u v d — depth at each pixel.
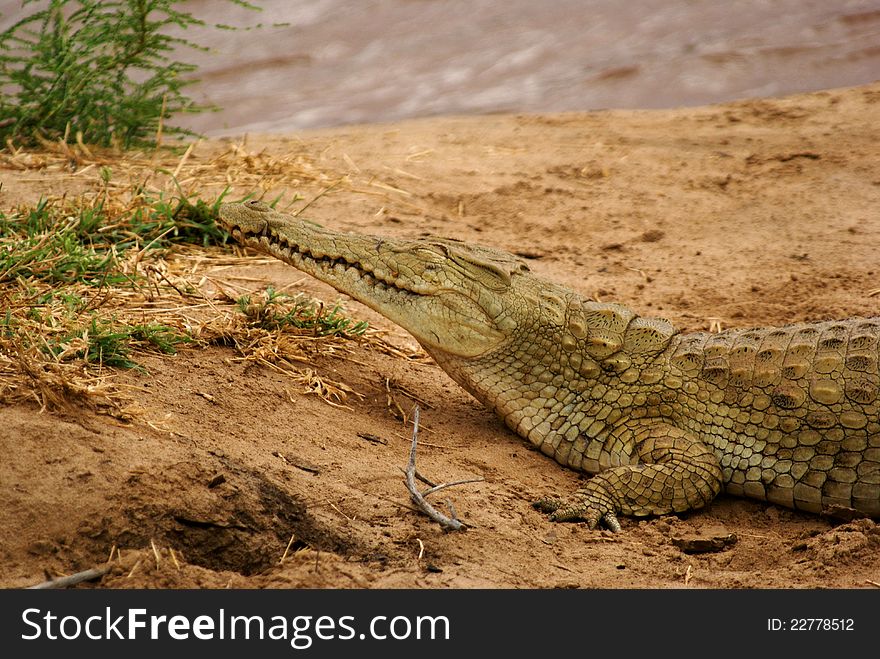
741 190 33.84
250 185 31.72
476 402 21.30
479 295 19.30
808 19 58.19
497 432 19.95
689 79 49.62
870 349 18.36
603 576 14.90
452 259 19.52
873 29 55.34
